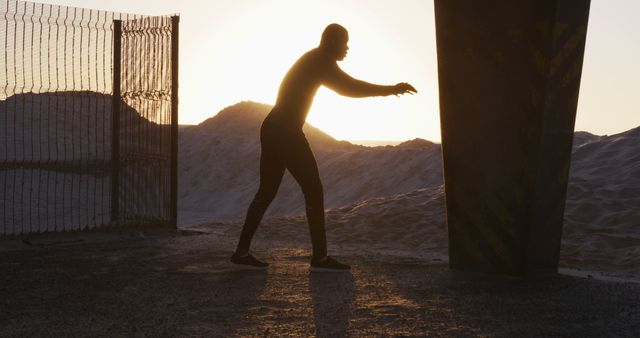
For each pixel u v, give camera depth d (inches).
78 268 245.9
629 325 175.2
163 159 354.3
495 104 230.2
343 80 236.8
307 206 242.5
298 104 239.1
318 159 1144.2
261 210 246.1
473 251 242.2
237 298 200.1
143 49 361.7
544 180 230.5
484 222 237.9
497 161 232.7
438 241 340.5
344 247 322.3
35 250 286.8
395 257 278.2
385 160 1023.6
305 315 180.9
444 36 235.3
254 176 1128.2
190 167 1210.6
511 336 164.1
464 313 184.9
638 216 376.5
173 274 235.8
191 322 173.0
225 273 238.4
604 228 367.6
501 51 226.4
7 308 186.5
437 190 451.8
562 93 227.5
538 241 234.8
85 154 492.4
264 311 184.5
